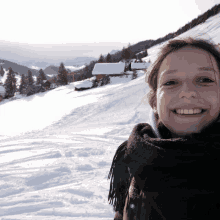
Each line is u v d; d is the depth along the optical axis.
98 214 3.05
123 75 51.03
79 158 6.19
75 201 3.47
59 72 66.75
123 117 15.31
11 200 3.65
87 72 82.44
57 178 4.64
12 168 5.65
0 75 154.50
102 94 30.72
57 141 9.40
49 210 3.22
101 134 10.45
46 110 26.44
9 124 21.27
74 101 29.42
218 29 32.25
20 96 62.34
